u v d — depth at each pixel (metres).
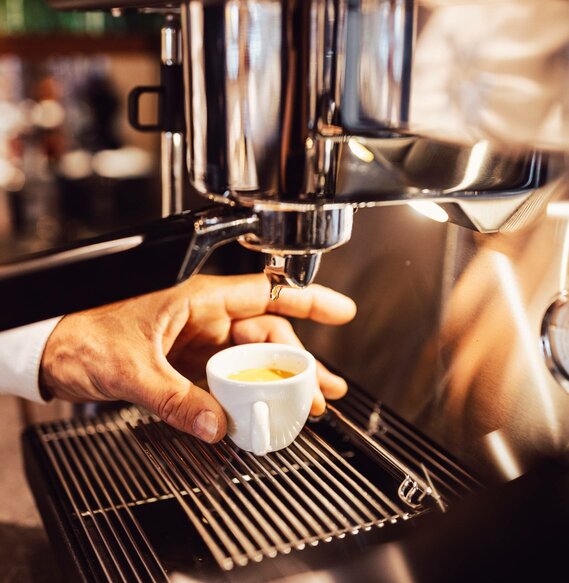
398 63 0.33
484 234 0.46
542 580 0.37
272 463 0.48
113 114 1.69
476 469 0.49
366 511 0.42
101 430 0.58
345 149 0.35
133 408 0.63
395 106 0.33
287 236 0.38
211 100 0.35
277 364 0.53
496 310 0.46
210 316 0.59
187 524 0.44
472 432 0.49
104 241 0.35
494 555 0.38
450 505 0.43
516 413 0.45
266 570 0.38
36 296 0.34
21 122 1.68
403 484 0.44
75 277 0.35
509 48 0.33
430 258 0.51
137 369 0.50
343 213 0.39
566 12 0.34
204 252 0.37
